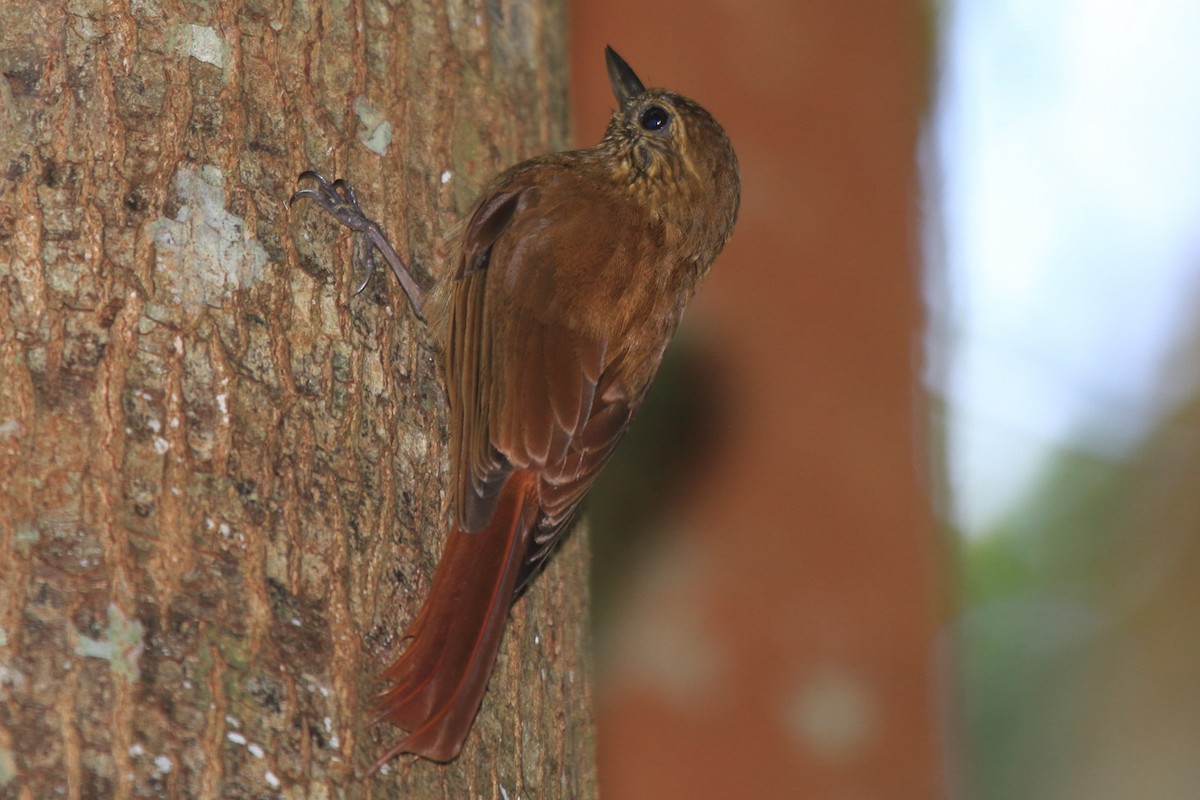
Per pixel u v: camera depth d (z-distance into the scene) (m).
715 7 13.45
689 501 13.20
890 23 13.80
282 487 5.90
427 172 7.22
